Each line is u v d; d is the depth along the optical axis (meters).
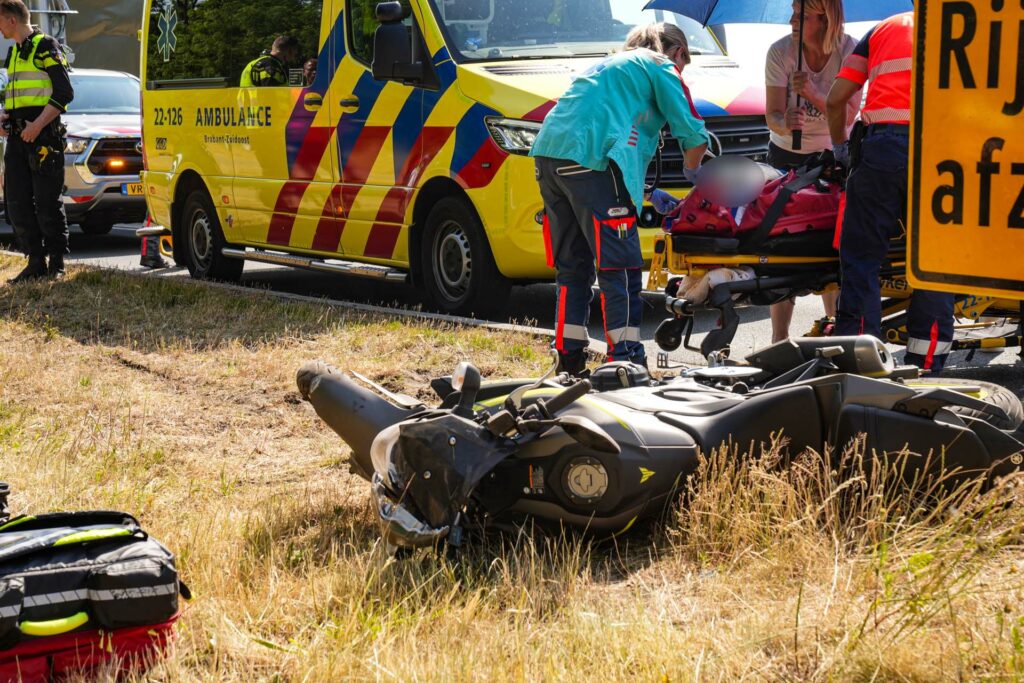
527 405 3.71
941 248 2.31
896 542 3.20
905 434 3.46
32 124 9.63
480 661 2.75
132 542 2.85
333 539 3.66
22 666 2.63
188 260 10.85
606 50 8.29
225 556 3.47
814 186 5.70
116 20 25.75
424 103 8.05
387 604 3.13
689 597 3.13
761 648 2.72
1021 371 6.01
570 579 3.21
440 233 8.17
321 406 3.85
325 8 8.88
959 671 2.48
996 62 2.21
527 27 8.25
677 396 3.77
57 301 8.91
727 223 5.53
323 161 8.95
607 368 4.15
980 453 3.42
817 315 8.12
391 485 3.31
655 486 3.43
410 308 8.96
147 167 11.23
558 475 3.40
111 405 5.77
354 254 8.86
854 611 2.80
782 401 3.53
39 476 4.54
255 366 6.52
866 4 6.95
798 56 6.63
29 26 9.74
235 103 9.80
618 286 5.57
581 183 5.52
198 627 3.03
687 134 5.55
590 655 2.76
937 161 2.30
